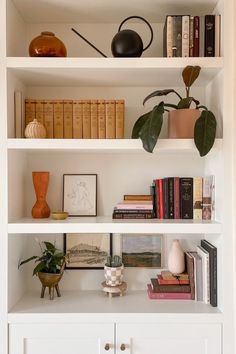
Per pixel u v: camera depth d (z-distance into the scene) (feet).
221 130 5.42
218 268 5.49
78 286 6.41
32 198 6.47
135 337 5.25
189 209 5.88
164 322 5.24
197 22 5.58
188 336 5.24
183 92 6.48
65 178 6.44
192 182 5.88
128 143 5.30
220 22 5.53
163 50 6.08
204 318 5.22
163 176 6.48
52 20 6.40
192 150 5.55
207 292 5.65
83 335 5.25
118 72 5.60
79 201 6.40
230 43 5.31
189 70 5.30
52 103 5.90
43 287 5.92
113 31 6.50
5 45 5.36
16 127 5.72
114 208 6.15
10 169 5.46
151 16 6.26
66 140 5.31
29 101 5.90
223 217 5.28
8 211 5.36
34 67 5.36
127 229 5.31
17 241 5.80
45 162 6.48
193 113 5.47
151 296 5.84
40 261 5.99
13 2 5.73
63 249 6.43
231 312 5.22
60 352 5.27
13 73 5.65
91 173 6.48
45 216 6.02
